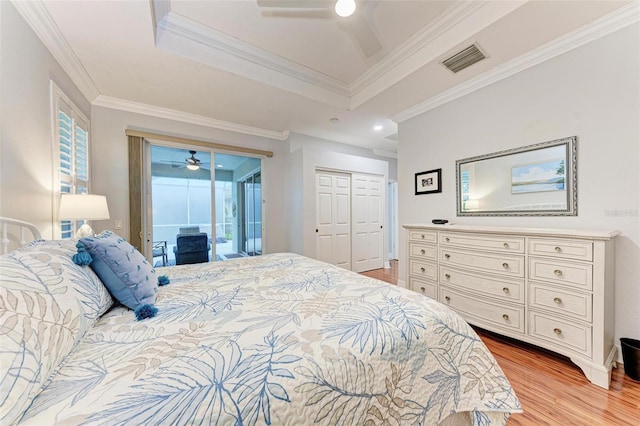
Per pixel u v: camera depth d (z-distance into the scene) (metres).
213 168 3.69
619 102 1.71
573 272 1.61
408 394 0.81
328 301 1.12
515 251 1.88
